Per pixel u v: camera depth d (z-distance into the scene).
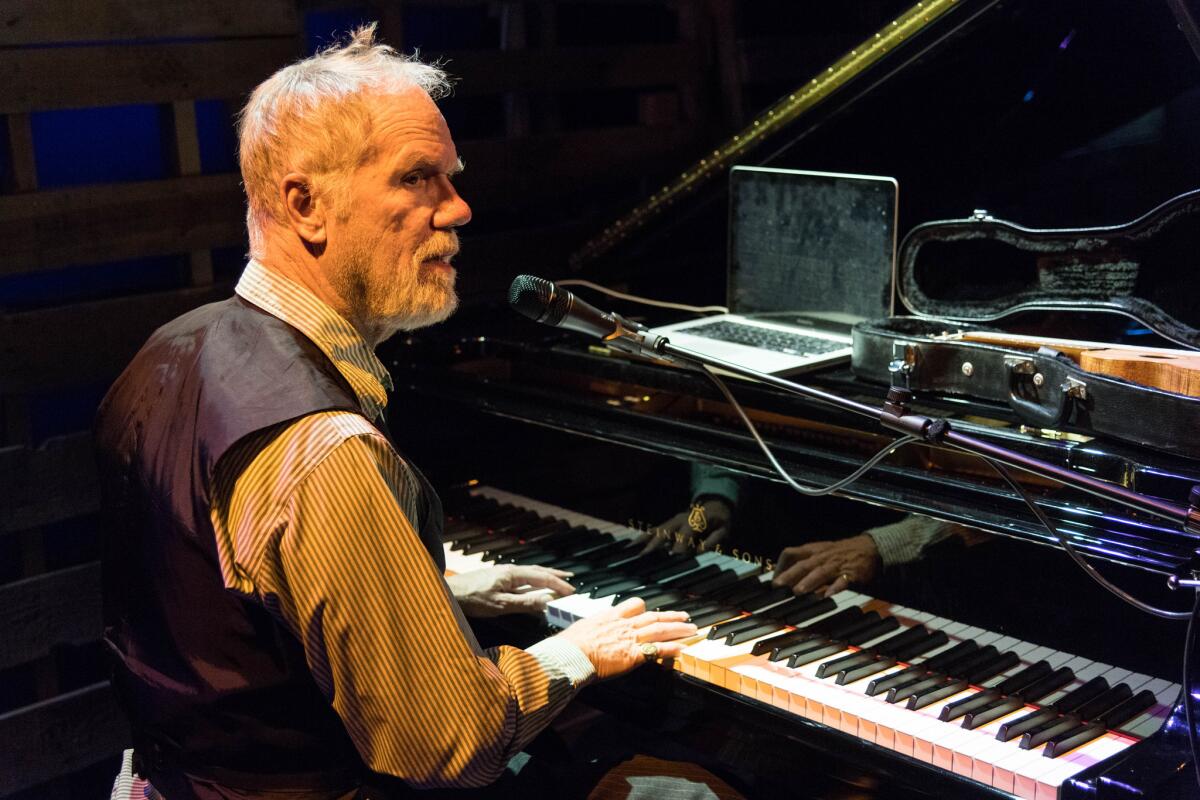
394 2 2.76
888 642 1.68
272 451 1.40
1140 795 1.32
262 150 1.52
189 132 2.49
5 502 2.40
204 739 1.53
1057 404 1.66
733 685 1.68
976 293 2.11
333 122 1.48
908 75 2.24
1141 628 1.51
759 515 1.89
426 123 1.53
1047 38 2.11
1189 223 1.83
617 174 3.18
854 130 2.44
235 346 1.50
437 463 2.42
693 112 3.33
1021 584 1.61
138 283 2.56
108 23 2.33
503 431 2.30
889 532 1.73
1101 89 2.11
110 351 2.46
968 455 1.78
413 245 1.54
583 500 2.17
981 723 1.52
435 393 2.37
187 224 2.51
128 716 1.63
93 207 2.38
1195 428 1.50
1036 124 2.21
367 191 1.50
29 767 2.50
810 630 1.75
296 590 1.39
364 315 1.58
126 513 1.55
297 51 2.60
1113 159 2.13
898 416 1.46
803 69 3.45
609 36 3.19
